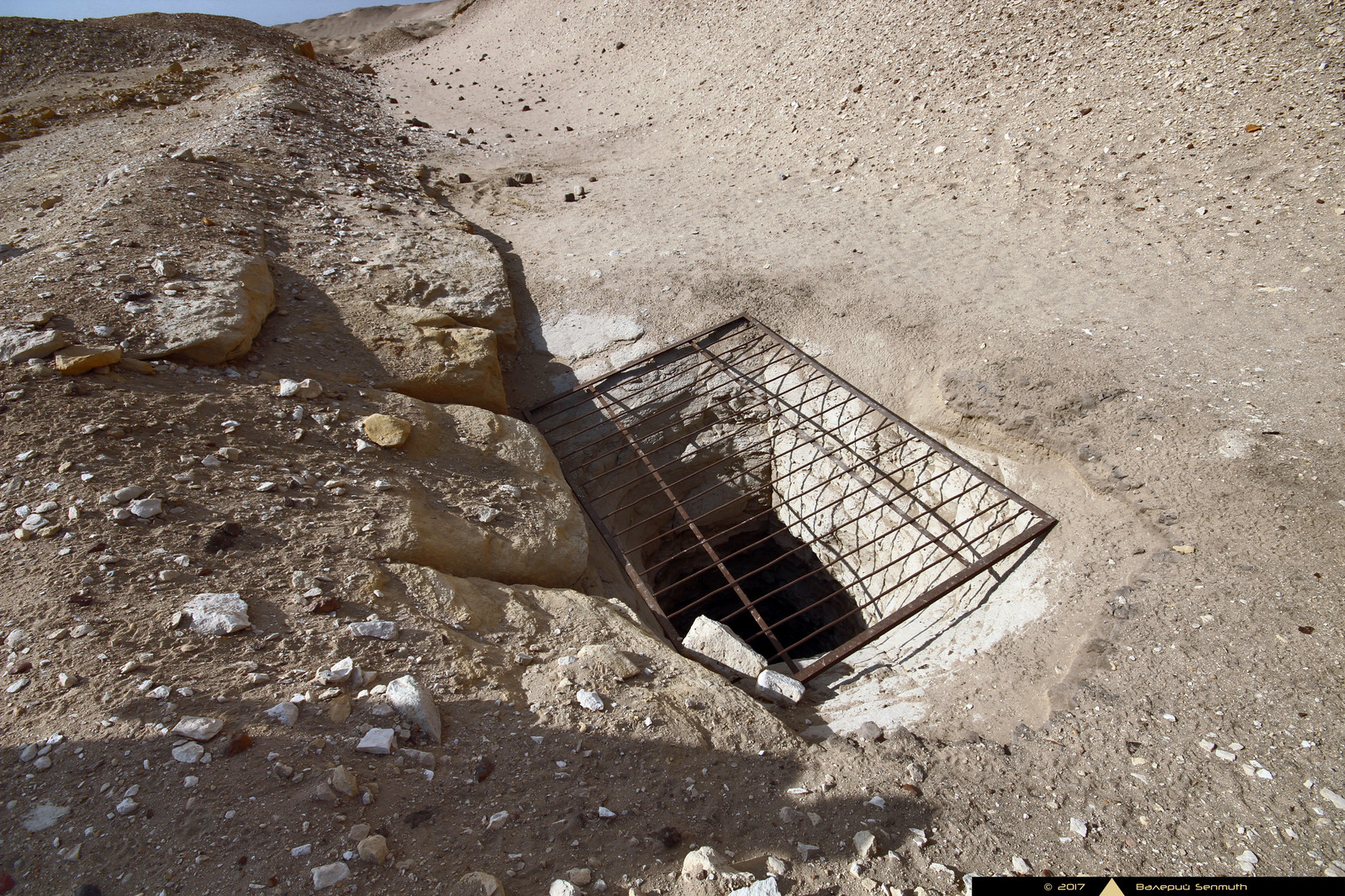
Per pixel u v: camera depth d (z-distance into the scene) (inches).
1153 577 143.0
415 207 323.9
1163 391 186.1
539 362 251.6
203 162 287.6
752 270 274.5
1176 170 275.4
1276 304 209.2
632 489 242.2
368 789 91.0
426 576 131.4
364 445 161.3
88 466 131.0
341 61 854.5
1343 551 138.0
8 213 252.1
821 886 92.0
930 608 184.4
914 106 370.3
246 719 95.6
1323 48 283.6
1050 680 133.0
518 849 89.7
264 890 78.3
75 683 96.3
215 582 116.7
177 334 170.2
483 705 109.0
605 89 622.8
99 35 612.1
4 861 77.7
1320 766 106.1
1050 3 375.6
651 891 87.4
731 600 296.2
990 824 103.1
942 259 268.2
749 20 567.8
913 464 213.2
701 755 109.4
